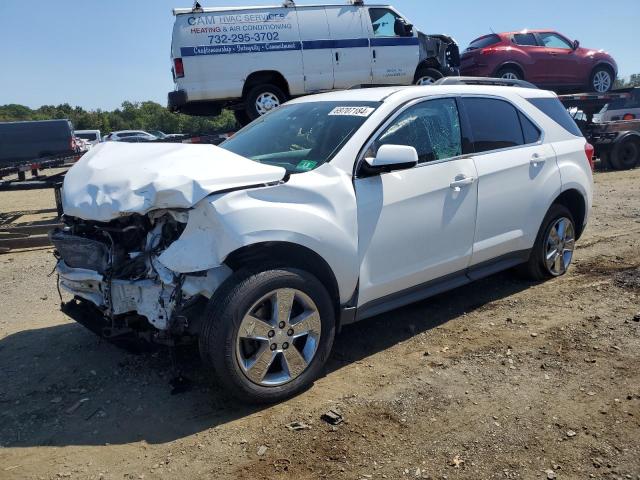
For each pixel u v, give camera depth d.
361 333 4.54
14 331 4.91
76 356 4.30
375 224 3.90
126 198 3.31
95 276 3.52
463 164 4.50
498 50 13.78
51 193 17.69
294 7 11.23
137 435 3.24
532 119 5.28
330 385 3.72
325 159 3.88
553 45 14.58
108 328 3.60
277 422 3.30
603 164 15.48
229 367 3.27
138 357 4.23
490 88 5.08
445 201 4.33
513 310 4.89
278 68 11.16
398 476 2.80
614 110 17.14
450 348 4.21
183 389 3.68
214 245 3.23
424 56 12.27
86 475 2.90
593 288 5.32
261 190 3.41
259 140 4.49
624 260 6.16
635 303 4.89
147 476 2.87
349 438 3.12
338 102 4.51
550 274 5.58
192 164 3.46
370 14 11.73
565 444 3.01
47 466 2.99
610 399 3.42
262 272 3.37
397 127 4.17
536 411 3.32
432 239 4.29
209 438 3.17
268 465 2.92
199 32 10.73
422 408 3.40
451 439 3.09
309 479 2.80
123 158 3.80
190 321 3.42
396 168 3.88
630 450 2.94
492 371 3.82
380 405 3.44
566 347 4.13
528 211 5.07
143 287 3.39
